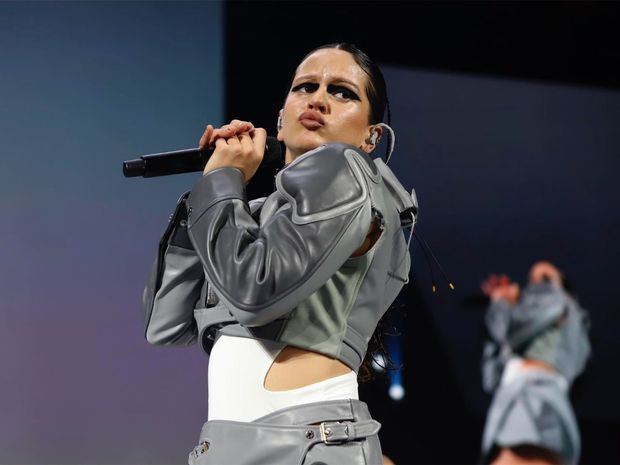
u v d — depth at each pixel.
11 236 4.12
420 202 5.23
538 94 5.45
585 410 5.13
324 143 1.59
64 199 4.21
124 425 4.12
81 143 4.29
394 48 5.23
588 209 5.41
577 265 5.34
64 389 4.07
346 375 1.41
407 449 4.99
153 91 4.46
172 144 4.46
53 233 4.17
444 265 5.20
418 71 5.29
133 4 4.49
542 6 5.39
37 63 4.31
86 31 4.40
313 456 1.31
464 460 5.02
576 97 5.50
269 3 4.75
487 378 5.09
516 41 5.42
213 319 1.47
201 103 4.55
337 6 4.97
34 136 4.24
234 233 1.35
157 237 4.27
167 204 4.30
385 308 1.57
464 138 5.32
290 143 1.62
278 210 1.39
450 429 5.03
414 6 5.19
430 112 5.29
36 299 4.11
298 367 1.38
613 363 5.22
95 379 4.11
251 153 1.48
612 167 5.48
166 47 4.52
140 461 4.11
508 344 5.11
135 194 4.29
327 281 1.41
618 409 5.16
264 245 1.30
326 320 1.40
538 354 5.12
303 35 4.84
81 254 4.18
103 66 4.40
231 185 1.42
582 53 5.49
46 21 4.35
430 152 5.27
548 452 5.02
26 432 4.02
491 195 5.32
